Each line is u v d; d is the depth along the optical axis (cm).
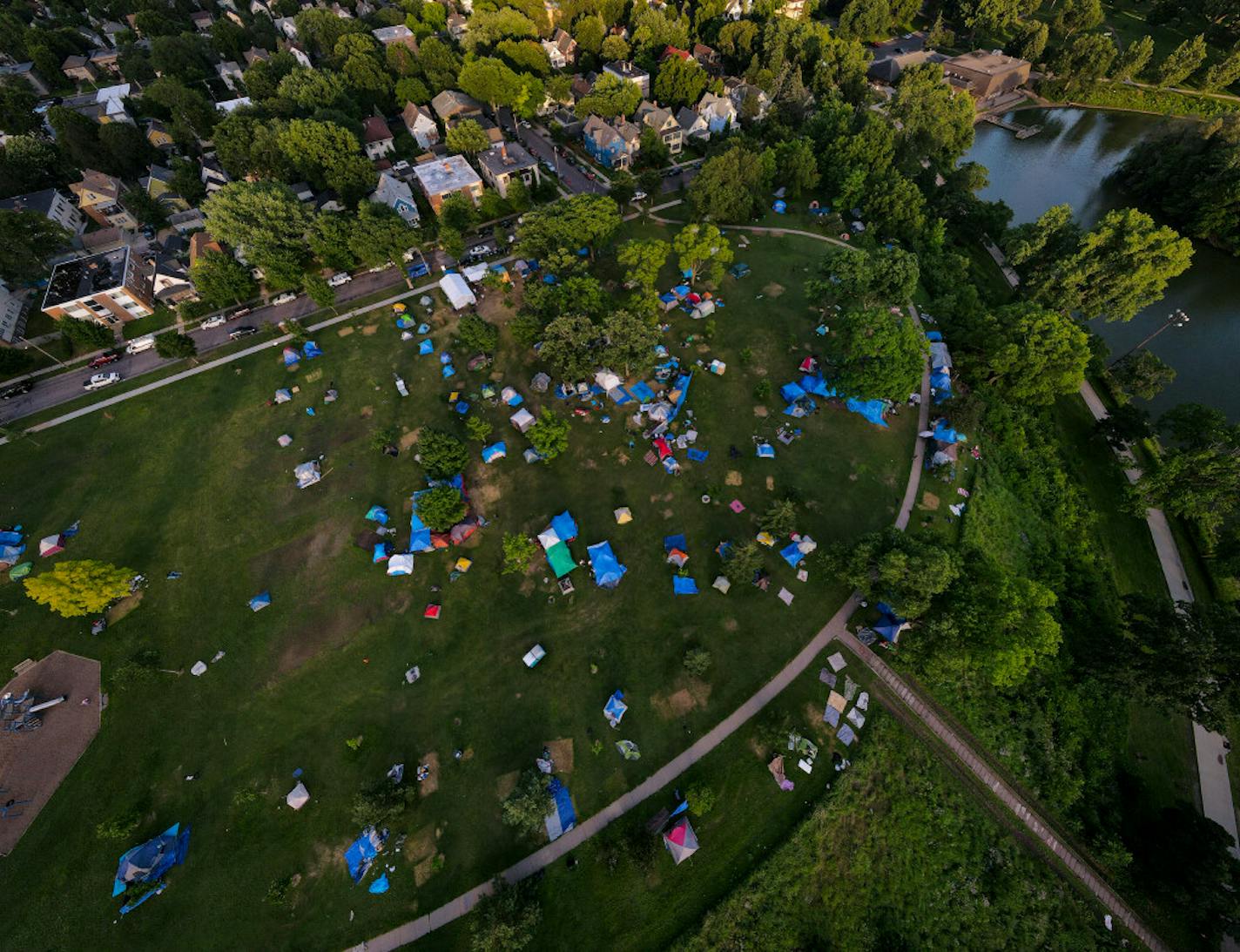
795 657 5788
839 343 7525
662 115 11988
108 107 12794
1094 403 8969
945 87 12912
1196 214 11619
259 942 4503
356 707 5531
